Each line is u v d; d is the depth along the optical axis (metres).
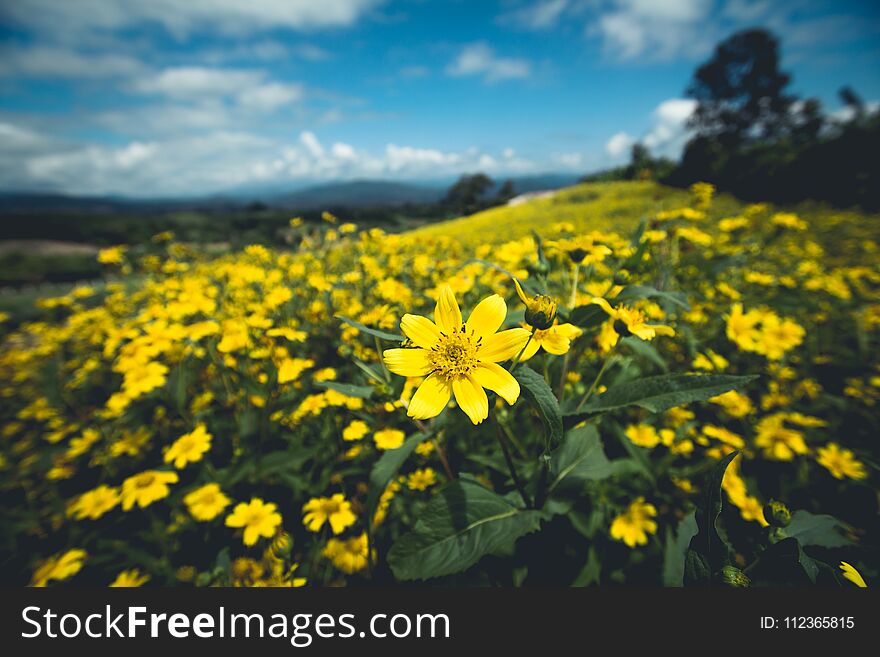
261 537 2.07
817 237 8.23
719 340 3.25
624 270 1.57
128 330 3.45
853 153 15.01
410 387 1.93
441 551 1.39
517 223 16.73
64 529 2.68
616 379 2.39
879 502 2.26
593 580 1.82
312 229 4.29
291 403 2.65
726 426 2.83
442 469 2.39
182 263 5.18
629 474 2.34
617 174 39.38
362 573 1.95
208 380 3.31
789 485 2.42
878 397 3.11
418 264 3.26
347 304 3.17
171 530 2.21
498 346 1.23
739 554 1.74
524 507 1.53
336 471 2.45
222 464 2.73
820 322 4.09
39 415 3.69
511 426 2.38
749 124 41.66
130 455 2.93
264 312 3.08
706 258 3.57
